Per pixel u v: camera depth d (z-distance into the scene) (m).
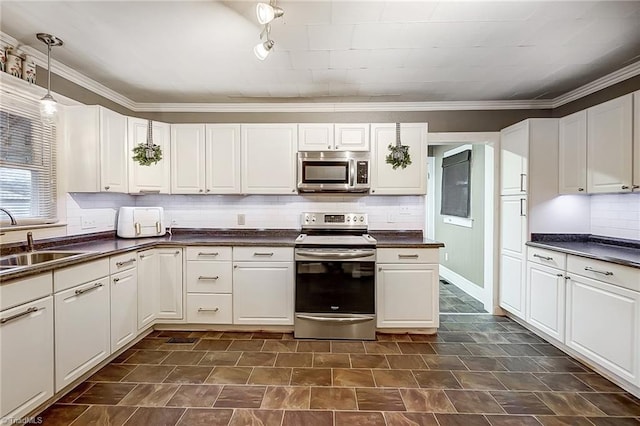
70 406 1.98
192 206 3.71
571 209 3.14
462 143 3.69
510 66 2.66
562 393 2.14
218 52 2.43
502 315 3.64
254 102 3.60
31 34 2.17
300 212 3.67
